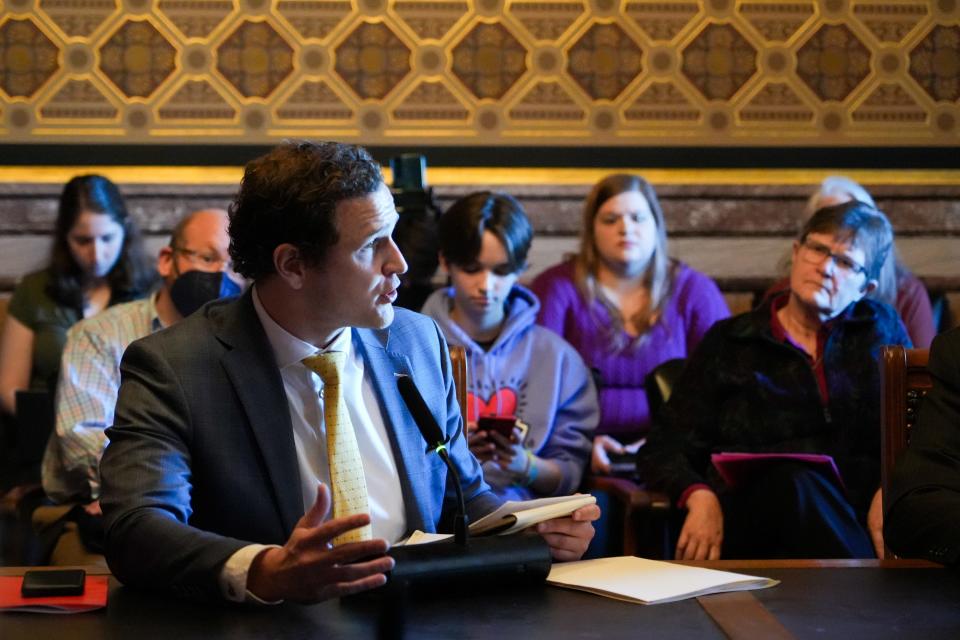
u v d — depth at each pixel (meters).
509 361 3.24
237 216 1.72
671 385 3.20
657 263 3.78
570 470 3.14
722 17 4.64
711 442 2.98
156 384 1.70
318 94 4.59
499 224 3.19
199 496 1.70
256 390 1.72
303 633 1.34
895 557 1.96
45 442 3.08
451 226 3.22
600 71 4.62
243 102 4.56
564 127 4.62
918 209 4.65
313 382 1.78
